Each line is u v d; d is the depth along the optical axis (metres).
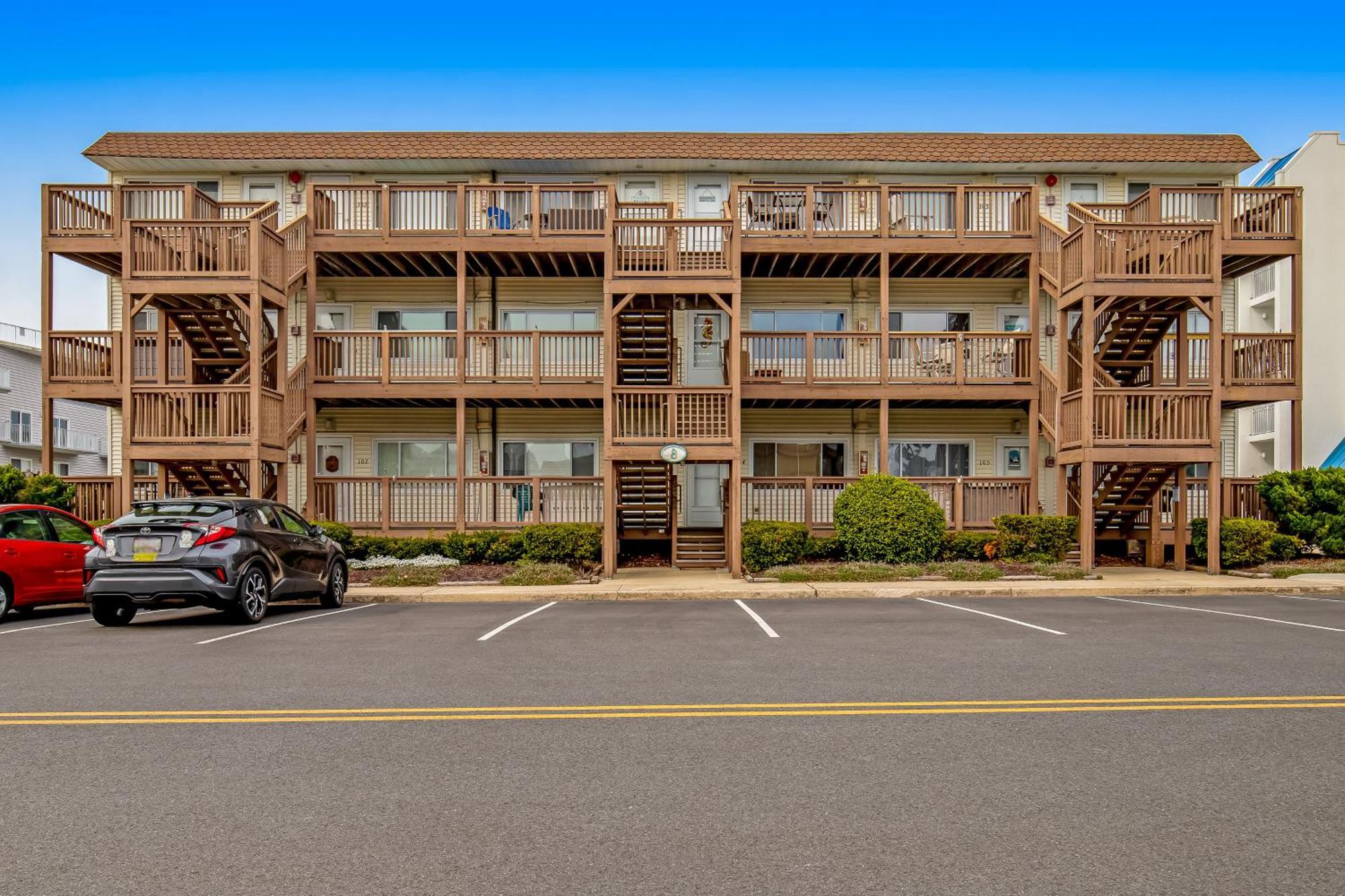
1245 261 20.09
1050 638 9.70
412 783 4.86
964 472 21.88
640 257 19.09
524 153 21.11
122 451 16.05
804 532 17.72
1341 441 30.45
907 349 20.61
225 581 10.77
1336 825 4.24
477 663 8.31
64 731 5.92
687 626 10.84
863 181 21.55
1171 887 3.59
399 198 20.19
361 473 21.52
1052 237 18.73
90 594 10.68
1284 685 7.22
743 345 21.30
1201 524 18.08
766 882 3.64
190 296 16.67
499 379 19.31
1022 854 3.91
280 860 3.87
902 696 6.84
